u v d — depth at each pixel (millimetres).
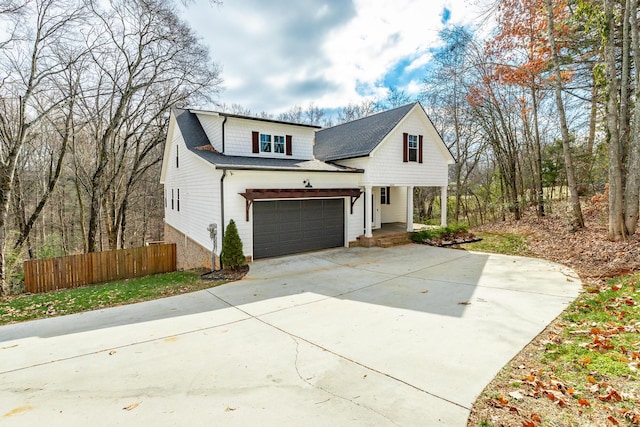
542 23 12883
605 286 6672
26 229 14711
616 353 3809
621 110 11297
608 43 9547
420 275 8859
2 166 11109
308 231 12422
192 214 13875
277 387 3604
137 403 3357
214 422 3018
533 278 8070
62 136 15859
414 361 4102
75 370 4113
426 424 2900
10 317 6586
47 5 11477
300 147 14578
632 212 9367
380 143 13328
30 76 11703
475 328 5094
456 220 23047
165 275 11312
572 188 12039
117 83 17172
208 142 13969
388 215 18812
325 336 5016
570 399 3064
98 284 11125
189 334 5250
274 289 7922
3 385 3783
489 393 3318
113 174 20094
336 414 3088
